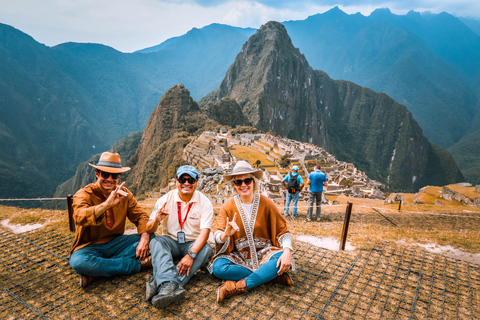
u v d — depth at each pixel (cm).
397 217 1084
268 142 10925
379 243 592
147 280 378
